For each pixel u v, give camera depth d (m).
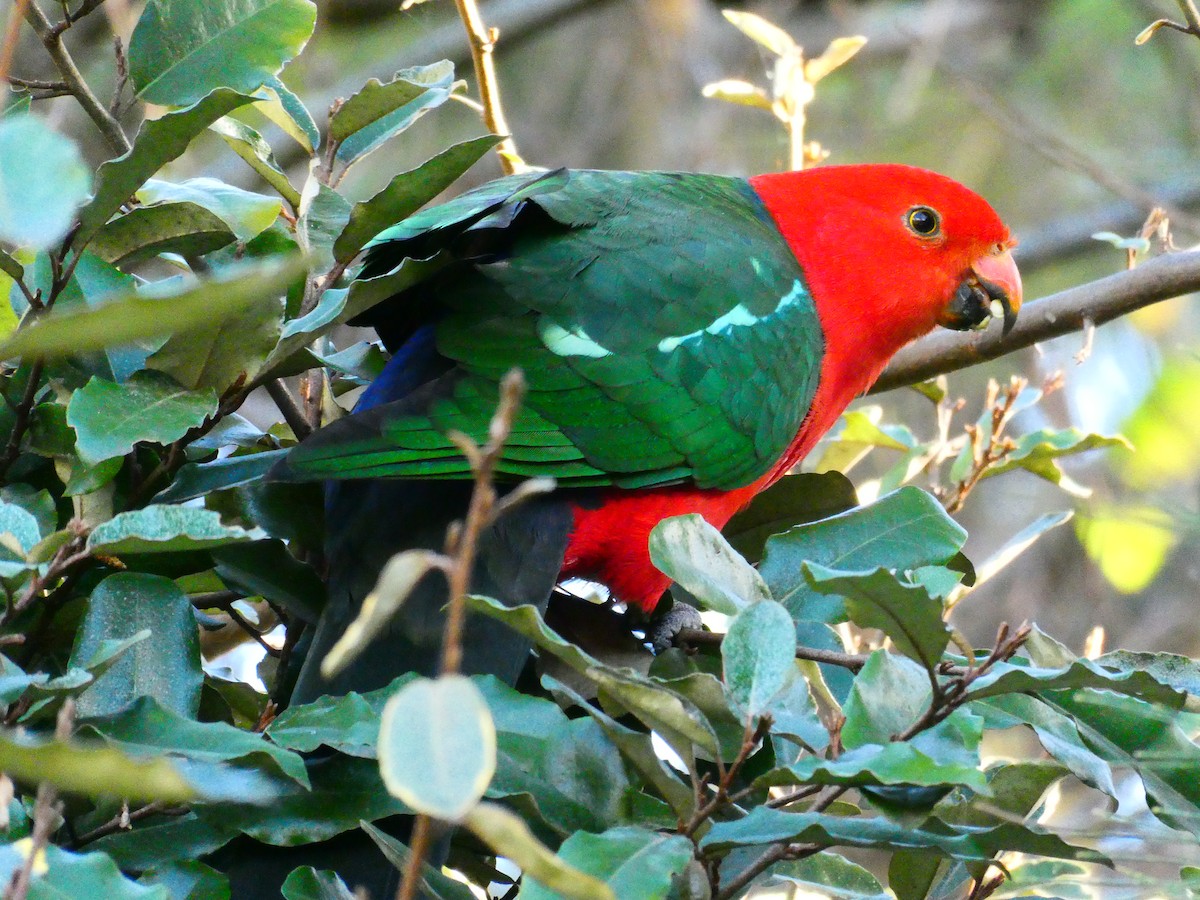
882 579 4.54
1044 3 15.77
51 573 4.64
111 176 5.16
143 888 3.94
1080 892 5.93
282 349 5.59
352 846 4.96
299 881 4.69
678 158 14.52
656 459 6.79
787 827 4.56
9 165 3.31
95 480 5.46
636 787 5.20
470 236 6.67
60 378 5.87
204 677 5.60
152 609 5.29
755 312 7.29
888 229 8.33
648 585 7.21
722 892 4.74
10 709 4.55
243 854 4.96
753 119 15.03
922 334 8.65
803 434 8.12
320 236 6.27
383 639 5.63
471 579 6.07
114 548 4.64
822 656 5.73
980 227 8.47
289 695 5.85
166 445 5.95
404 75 6.61
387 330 6.96
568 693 4.68
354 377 7.13
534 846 3.40
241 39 5.96
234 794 4.43
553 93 14.93
